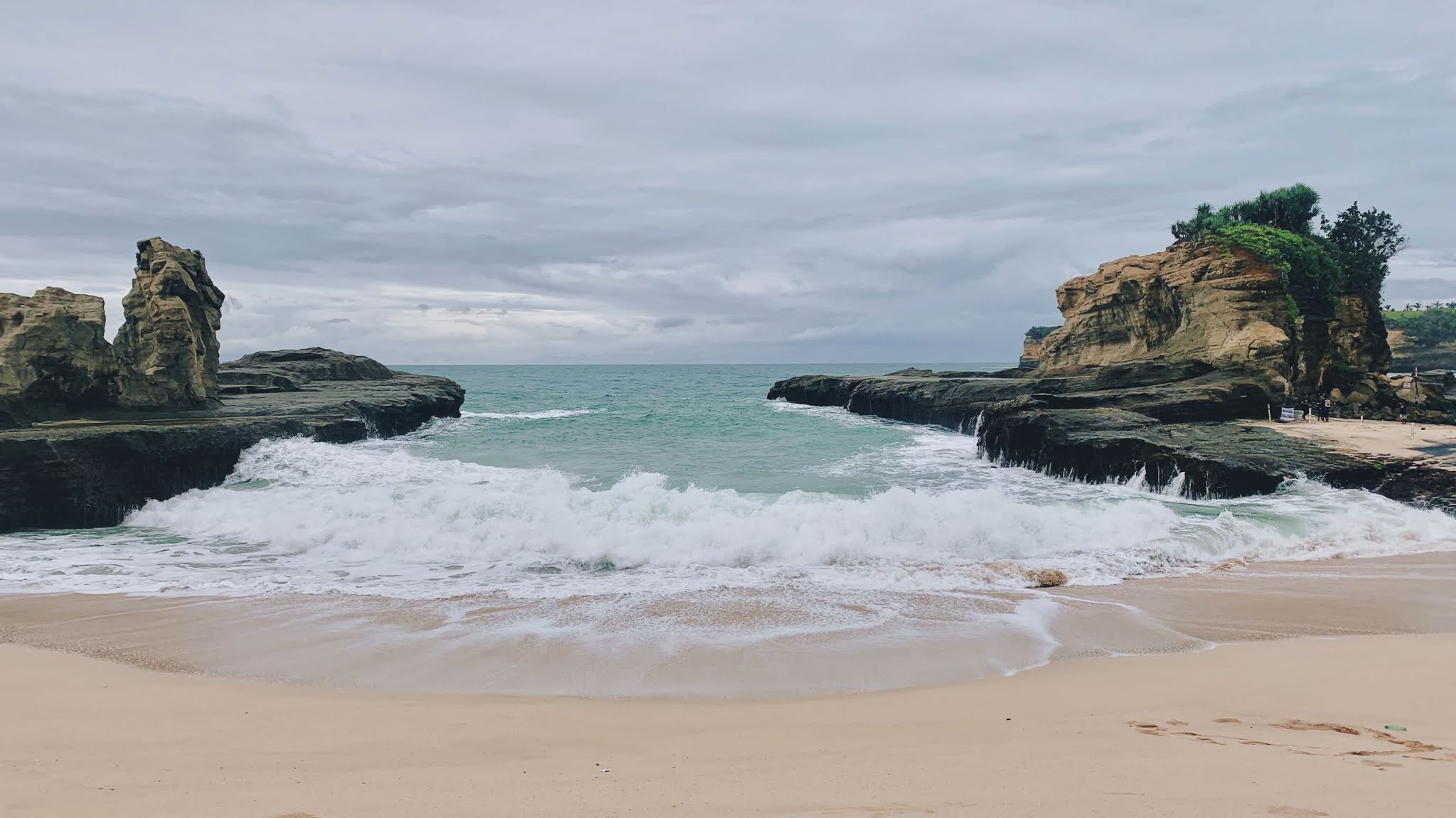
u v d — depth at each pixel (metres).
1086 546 17.44
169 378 32.44
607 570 15.95
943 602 13.48
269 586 14.75
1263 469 23.72
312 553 17.59
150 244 34.31
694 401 76.06
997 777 5.86
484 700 9.06
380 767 6.61
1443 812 4.85
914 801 5.31
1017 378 51.44
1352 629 12.08
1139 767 6.04
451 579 15.28
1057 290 57.38
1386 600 13.63
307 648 11.14
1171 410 31.86
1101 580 15.14
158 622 12.40
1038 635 11.66
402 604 13.39
